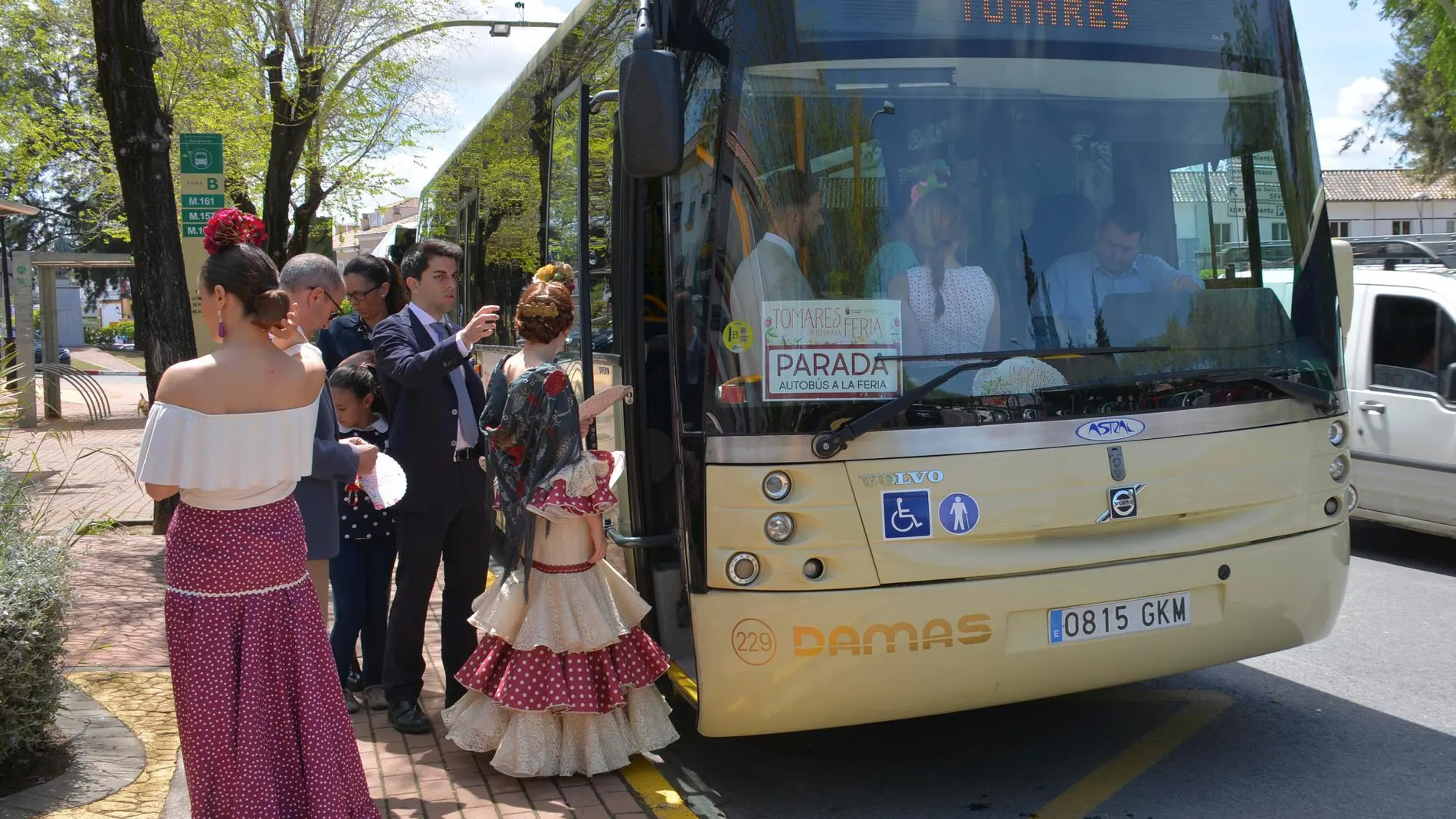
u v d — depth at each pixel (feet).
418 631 17.02
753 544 13.38
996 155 14.44
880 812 14.78
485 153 27.30
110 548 30.04
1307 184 15.98
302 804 11.64
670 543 15.58
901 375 13.65
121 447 53.01
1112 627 14.08
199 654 11.22
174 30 52.11
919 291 13.91
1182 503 14.35
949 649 13.52
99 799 13.61
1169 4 15.38
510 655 15.21
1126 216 14.83
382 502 13.70
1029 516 13.70
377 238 137.08
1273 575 14.90
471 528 17.17
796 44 13.89
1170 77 15.26
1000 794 15.26
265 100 55.21
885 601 13.34
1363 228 202.08
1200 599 14.57
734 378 13.48
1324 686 19.40
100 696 17.51
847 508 13.34
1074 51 14.85
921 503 13.43
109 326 235.61
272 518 11.43
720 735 13.96
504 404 14.82
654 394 15.97
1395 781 15.38
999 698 13.89
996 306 14.10
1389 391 27.50
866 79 14.08
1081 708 18.60
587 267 16.65
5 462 17.84
